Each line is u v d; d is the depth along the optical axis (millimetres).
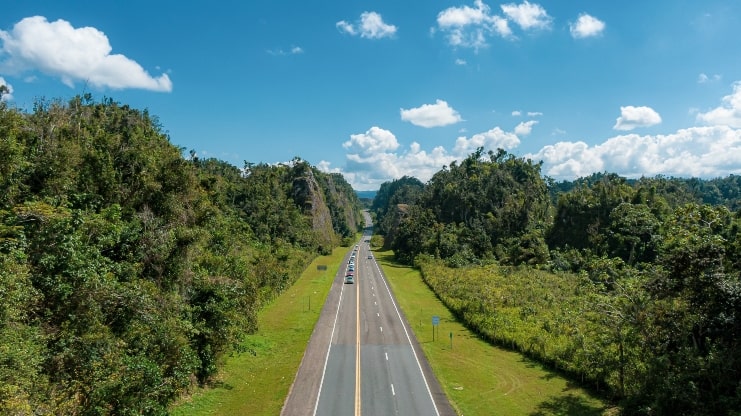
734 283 22656
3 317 16891
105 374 19656
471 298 52469
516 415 26531
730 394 21438
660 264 27422
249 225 81188
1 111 28578
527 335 39469
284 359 35375
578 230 96188
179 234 31172
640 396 24594
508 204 114938
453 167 147625
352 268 85625
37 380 17312
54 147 29906
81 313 21188
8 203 24312
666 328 25438
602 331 30297
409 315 51750
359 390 29500
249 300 38375
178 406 25531
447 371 33656
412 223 115750
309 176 146875
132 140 38781
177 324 25250
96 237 26031
